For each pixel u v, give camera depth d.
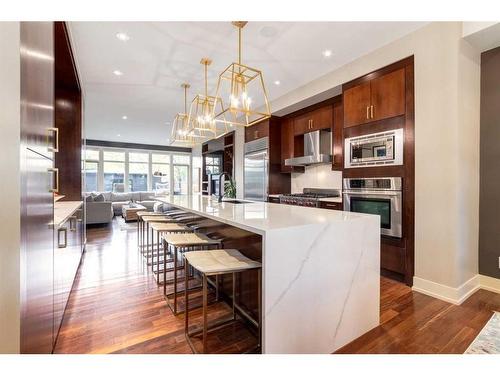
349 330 1.74
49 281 1.53
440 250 2.47
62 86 3.72
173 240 2.21
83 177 4.17
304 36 2.80
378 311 1.95
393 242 2.87
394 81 2.87
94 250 4.18
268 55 3.22
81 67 3.56
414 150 2.68
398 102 2.83
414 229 2.68
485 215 2.67
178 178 11.41
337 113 4.16
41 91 1.38
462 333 1.85
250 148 5.98
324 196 4.55
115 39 2.84
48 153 1.53
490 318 2.07
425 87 2.59
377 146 3.03
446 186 2.43
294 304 1.45
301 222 1.58
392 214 2.84
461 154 2.41
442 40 2.46
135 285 2.72
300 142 5.10
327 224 1.60
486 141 2.66
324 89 3.83
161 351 1.63
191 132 4.08
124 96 4.73
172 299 2.40
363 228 1.83
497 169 2.60
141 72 3.71
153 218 3.44
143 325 1.94
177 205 2.91
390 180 2.86
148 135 8.74
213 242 2.20
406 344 1.72
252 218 1.75
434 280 2.51
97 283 2.77
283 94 4.73
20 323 1.05
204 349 1.56
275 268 1.37
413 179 2.69
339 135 4.12
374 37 2.81
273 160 5.37
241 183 6.46
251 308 1.94
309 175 5.16
